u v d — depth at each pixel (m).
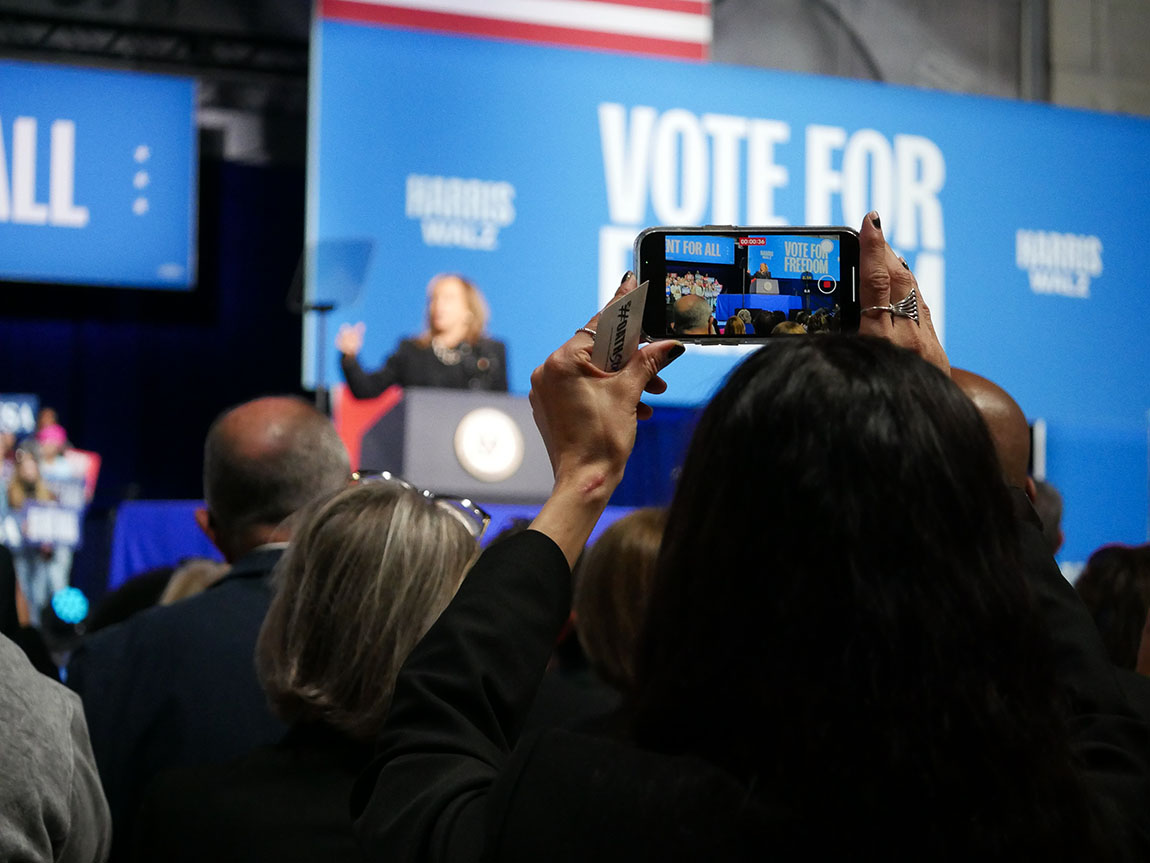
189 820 1.15
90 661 1.62
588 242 6.36
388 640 1.17
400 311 6.12
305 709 1.19
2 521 6.40
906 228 6.72
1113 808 0.62
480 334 5.78
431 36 6.24
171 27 7.54
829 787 0.57
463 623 0.71
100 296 8.06
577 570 1.94
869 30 7.49
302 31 7.71
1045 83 7.67
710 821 0.58
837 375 0.61
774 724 0.58
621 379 0.76
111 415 8.22
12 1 7.34
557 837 0.60
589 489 0.75
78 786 1.10
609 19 6.52
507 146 6.29
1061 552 6.91
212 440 1.84
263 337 8.34
